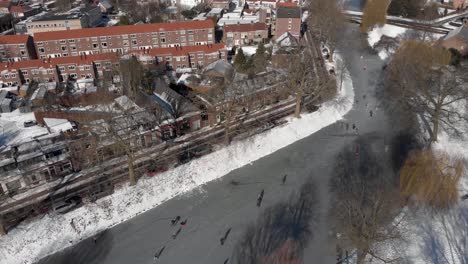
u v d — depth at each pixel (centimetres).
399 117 9494
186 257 5734
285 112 9556
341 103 10144
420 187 6400
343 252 5744
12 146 7338
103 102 9288
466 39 11812
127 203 6650
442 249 5666
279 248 5862
